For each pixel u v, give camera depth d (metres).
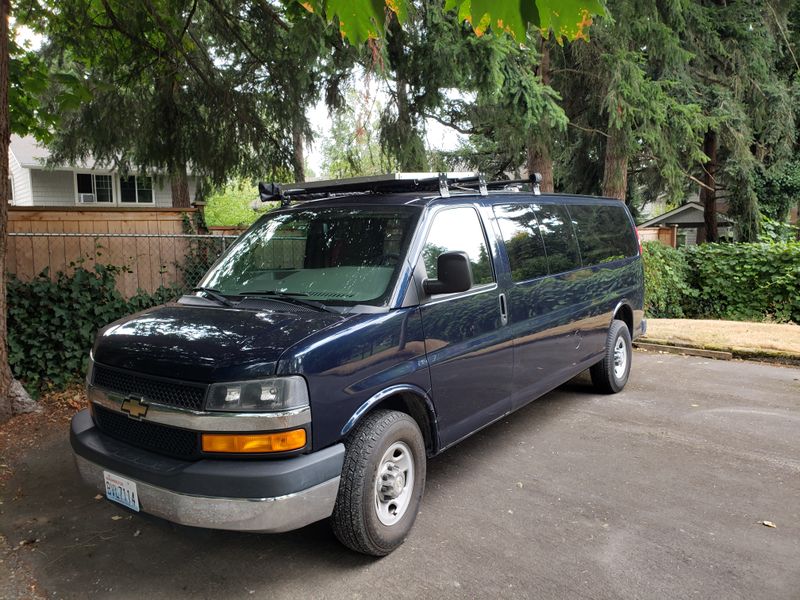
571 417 5.66
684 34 13.35
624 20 10.48
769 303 11.41
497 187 5.19
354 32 2.01
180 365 2.87
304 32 6.66
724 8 14.26
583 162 15.88
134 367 3.03
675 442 4.98
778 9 14.74
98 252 7.27
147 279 7.66
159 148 9.55
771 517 3.69
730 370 7.55
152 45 8.80
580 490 4.08
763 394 6.41
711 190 17.25
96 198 21.44
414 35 7.66
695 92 13.72
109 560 3.25
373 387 3.17
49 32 8.50
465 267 3.41
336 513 3.04
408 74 7.99
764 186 16.91
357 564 3.19
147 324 3.38
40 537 3.50
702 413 5.75
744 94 15.09
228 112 9.19
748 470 4.40
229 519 2.69
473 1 1.79
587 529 3.54
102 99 9.96
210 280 4.16
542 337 4.80
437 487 4.14
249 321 3.21
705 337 9.02
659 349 8.86
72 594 2.95
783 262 11.26
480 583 3.00
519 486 4.15
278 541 3.43
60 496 4.01
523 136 9.73
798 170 16.55
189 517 2.73
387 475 3.22
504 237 4.52
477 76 7.76
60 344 6.21
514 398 4.49
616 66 10.62
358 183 4.25
